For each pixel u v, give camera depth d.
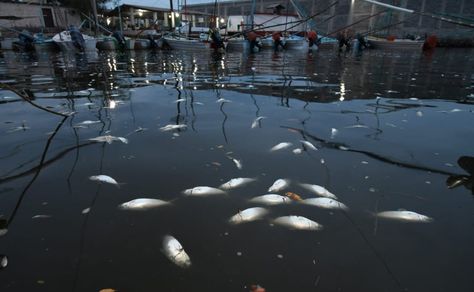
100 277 1.55
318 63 12.88
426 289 1.51
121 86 6.66
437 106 5.01
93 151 3.02
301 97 5.65
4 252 1.71
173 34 21.44
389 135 3.58
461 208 2.18
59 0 33.31
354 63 13.09
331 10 44.59
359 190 2.40
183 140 3.35
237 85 6.91
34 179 2.47
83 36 19.16
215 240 1.84
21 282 1.52
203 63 12.34
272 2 48.28
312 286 1.52
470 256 1.73
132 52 18.72
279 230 1.94
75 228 1.92
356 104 5.12
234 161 2.85
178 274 1.58
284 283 1.53
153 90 6.19
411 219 2.04
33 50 18.77
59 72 9.23
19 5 30.05
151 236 1.86
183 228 1.94
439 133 3.66
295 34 23.17
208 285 1.51
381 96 5.81
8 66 10.87
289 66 11.47
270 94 5.89
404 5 39.22
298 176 2.60
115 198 2.24
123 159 2.86
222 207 2.17
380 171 2.70
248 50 18.88
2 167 2.66
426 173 2.66
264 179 2.55
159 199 2.23
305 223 1.98
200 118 4.17
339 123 4.03
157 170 2.66
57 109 4.53
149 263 1.65
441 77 8.73
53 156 2.89
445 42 33.44
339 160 2.91
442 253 1.75
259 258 1.70
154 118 4.13
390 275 1.59
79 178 2.50
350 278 1.57
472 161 2.89
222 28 31.42
